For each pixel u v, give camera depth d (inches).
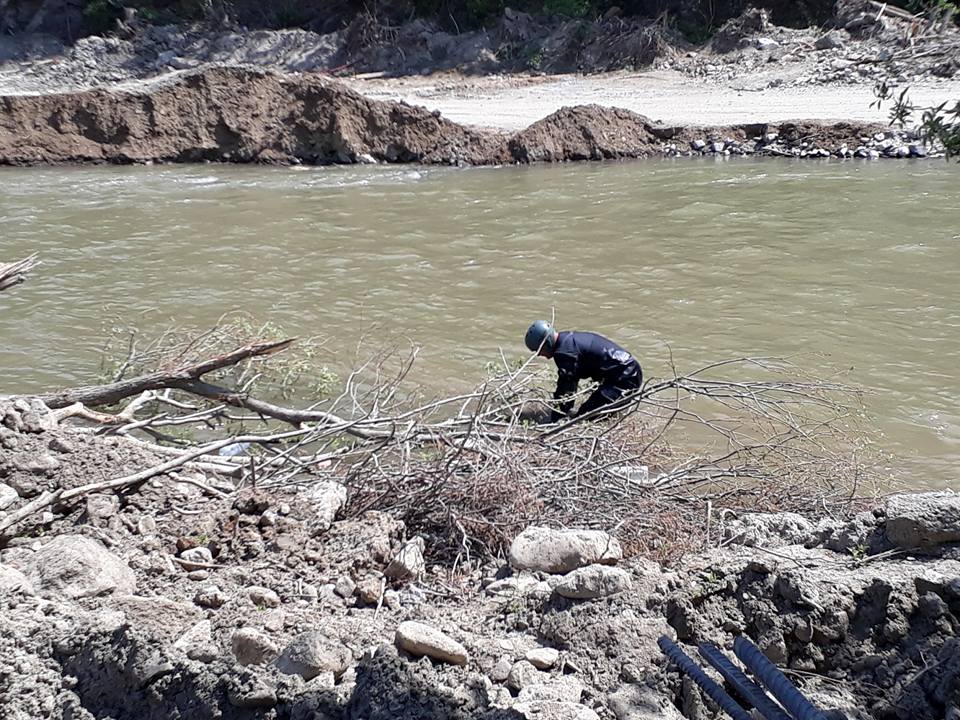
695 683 143.7
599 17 1409.9
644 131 931.3
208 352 365.4
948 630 154.6
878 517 193.2
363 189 789.2
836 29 1235.9
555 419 305.6
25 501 203.9
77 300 478.6
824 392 342.6
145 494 206.2
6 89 1396.4
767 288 486.0
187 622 158.9
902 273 507.8
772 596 162.1
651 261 543.8
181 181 836.0
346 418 321.7
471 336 420.8
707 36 1353.3
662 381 282.8
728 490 235.8
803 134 888.3
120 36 1534.2
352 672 145.3
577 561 180.2
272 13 1605.6
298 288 501.4
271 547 184.1
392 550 186.7
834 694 150.4
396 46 1429.6
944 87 1007.6
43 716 138.9
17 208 711.1
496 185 796.6
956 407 333.1
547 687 145.3
